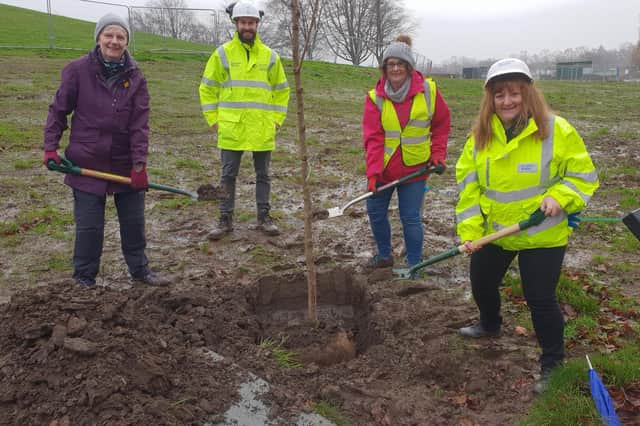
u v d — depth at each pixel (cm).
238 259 574
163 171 912
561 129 320
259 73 593
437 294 486
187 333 381
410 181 494
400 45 461
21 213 692
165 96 1698
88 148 432
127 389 300
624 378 342
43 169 902
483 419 323
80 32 3319
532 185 328
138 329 350
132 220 478
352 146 1193
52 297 352
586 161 317
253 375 340
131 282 514
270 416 311
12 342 330
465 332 407
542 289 333
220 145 602
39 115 1312
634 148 1141
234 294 464
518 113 325
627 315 439
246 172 939
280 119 629
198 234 642
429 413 327
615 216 694
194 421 299
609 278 518
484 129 333
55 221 667
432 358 366
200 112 1498
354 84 2480
